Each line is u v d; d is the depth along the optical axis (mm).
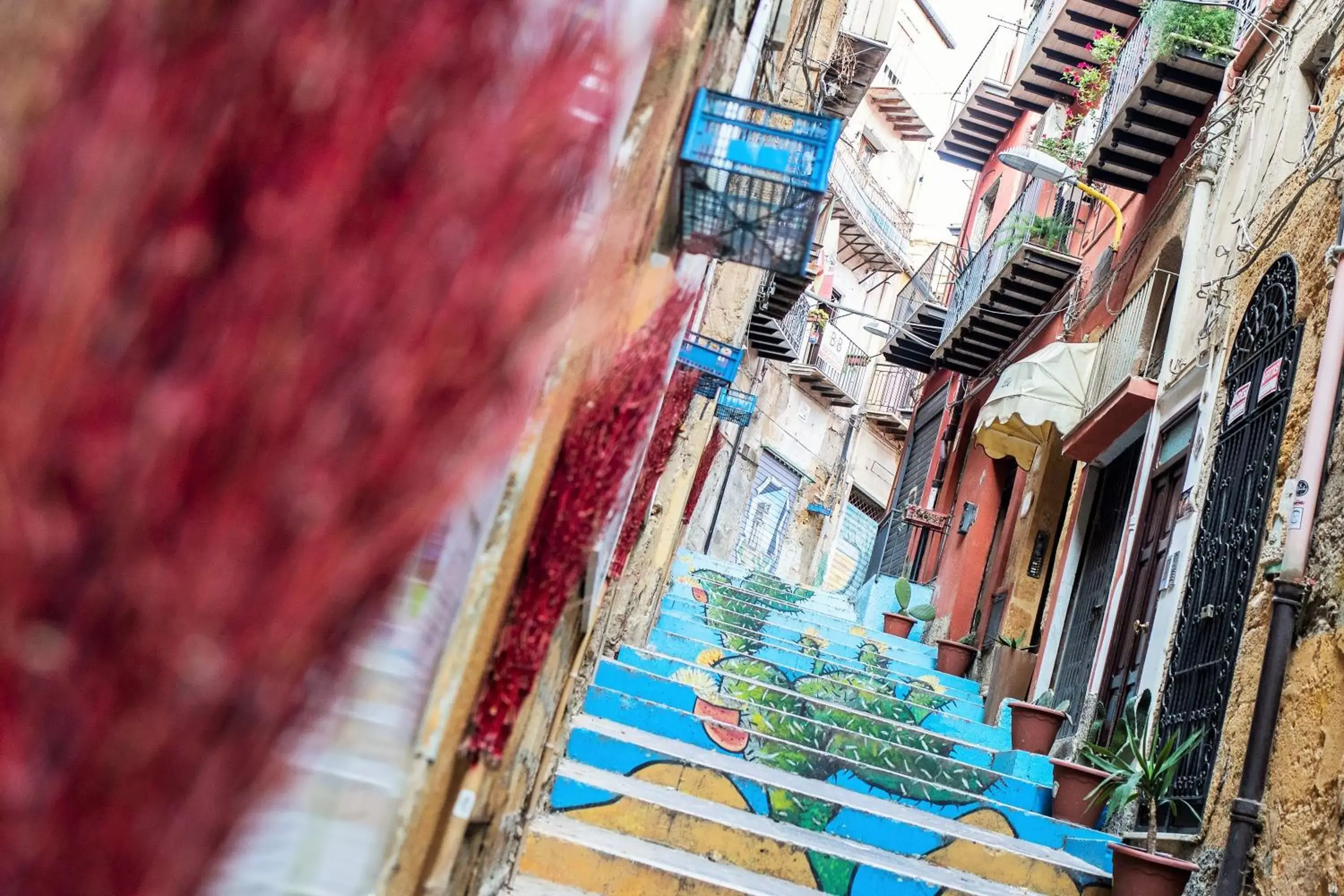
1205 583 6730
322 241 995
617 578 6031
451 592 2002
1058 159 12859
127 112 938
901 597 14398
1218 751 5797
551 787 5344
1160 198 10273
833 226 27156
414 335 1035
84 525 917
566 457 2443
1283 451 6020
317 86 1003
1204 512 7074
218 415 955
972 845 6324
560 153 1199
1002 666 10539
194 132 958
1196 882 5551
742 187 3098
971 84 20953
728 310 9094
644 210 2428
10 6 938
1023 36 19859
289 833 1640
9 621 903
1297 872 4598
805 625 12188
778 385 25328
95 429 919
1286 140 7578
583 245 1416
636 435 2955
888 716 9367
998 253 14172
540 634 2496
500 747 2424
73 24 942
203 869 992
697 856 5645
